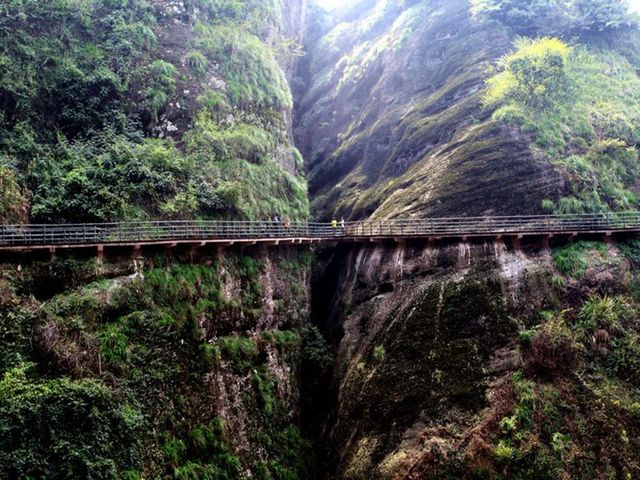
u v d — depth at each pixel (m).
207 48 39.81
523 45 41.88
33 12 33.12
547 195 31.53
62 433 17.58
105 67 34.03
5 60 29.95
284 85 45.44
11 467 16.19
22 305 19.58
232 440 24.28
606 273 27.80
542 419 23.17
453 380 25.31
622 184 33.22
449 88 44.09
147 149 30.62
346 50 67.31
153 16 39.47
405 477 23.19
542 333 25.22
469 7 51.12
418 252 30.30
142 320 22.44
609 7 45.00
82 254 22.31
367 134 49.47
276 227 32.28
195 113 35.41
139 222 25.11
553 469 21.81
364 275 32.81
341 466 26.16
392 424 25.36
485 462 22.42
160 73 35.78
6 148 27.45
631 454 22.14
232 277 28.06
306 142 58.97
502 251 28.56
